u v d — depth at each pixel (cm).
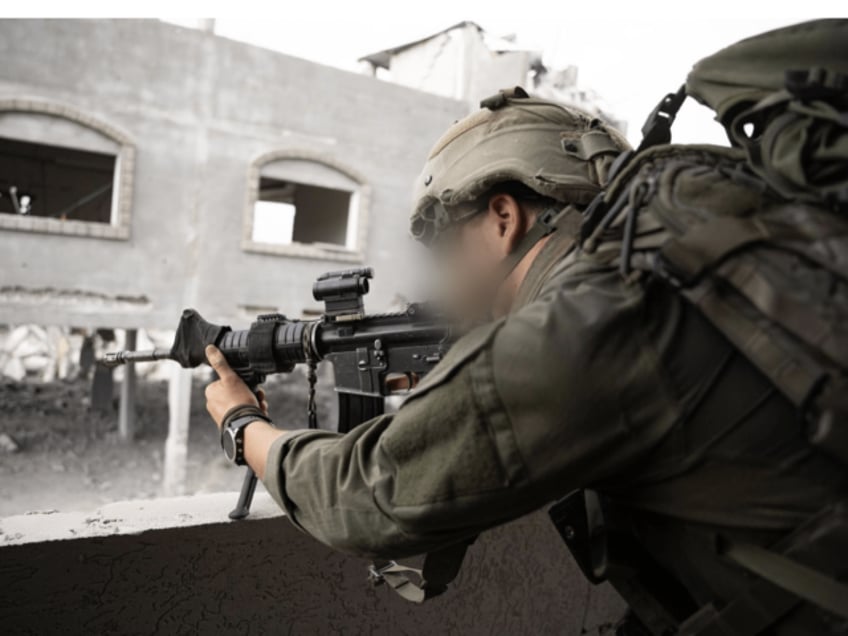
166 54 1059
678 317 66
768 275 59
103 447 1141
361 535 79
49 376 1558
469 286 96
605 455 68
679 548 73
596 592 183
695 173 70
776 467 63
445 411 71
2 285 985
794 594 64
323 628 142
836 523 60
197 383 1595
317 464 84
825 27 70
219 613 130
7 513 844
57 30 971
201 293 1123
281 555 135
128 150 1043
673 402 65
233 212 1141
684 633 72
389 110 1277
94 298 1048
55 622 116
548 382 67
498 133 92
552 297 72
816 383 54
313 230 1741
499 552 163
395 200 1304
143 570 123
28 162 1499
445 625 157
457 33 1482
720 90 74
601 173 87
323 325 132
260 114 1150
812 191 63
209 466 1142
